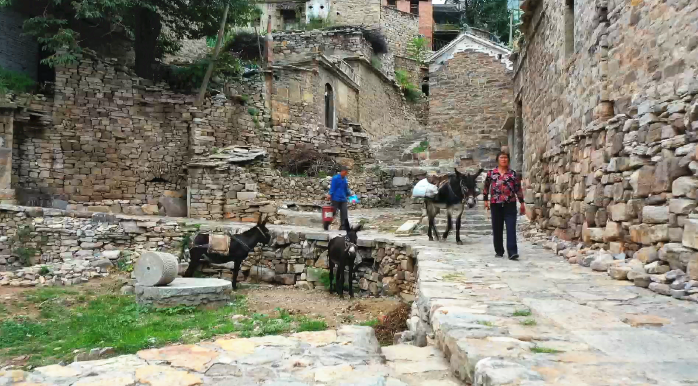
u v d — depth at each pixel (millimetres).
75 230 12547
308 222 14625
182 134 17250
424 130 31578
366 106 26672
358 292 10773
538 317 3818
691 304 4277
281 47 26672
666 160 5191
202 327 6793
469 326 3533
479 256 7840
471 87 20250
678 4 5168
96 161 16031
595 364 2717
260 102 19094
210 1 17250
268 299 9492
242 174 15461
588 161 7250
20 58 15961
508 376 2500
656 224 5277
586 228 7207
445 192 10094
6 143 14055
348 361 3242
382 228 13492
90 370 3080
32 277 10711
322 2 31625
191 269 10789
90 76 15984
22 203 14477
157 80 17453
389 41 34281
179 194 16922
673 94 5215
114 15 15930
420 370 3213
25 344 6191
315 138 20875
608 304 4305
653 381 2465
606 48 6730
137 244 12852
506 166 7742
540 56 11086
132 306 8242
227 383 2863
